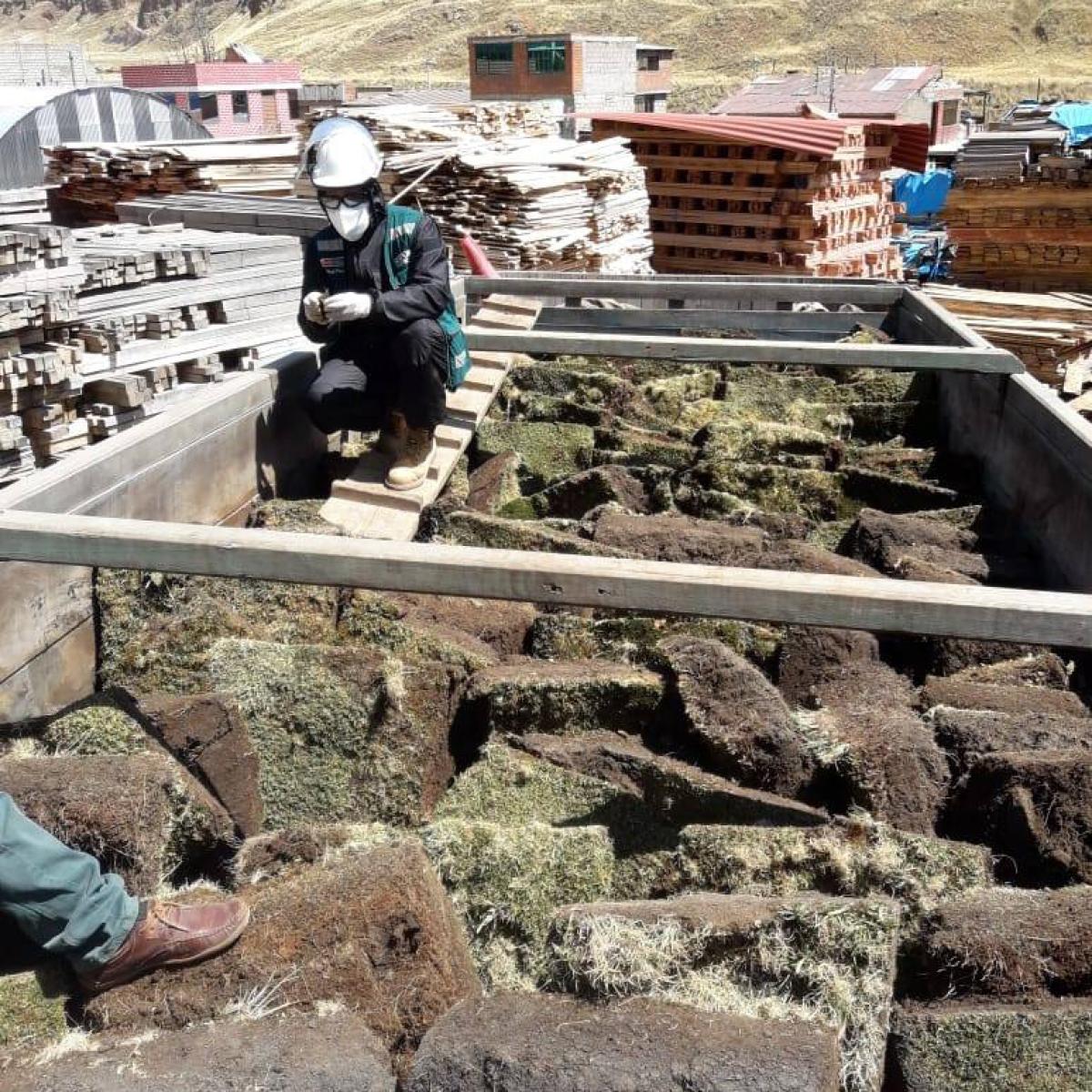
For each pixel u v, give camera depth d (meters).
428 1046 2.45
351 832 3.25
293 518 5.20
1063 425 4.88
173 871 3.18
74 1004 2.70
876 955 2.58
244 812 3.56
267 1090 2.39
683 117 14.40
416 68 105.31
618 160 11.98
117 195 11.07
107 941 2.63
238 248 6.48
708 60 97.19
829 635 4.21
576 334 6.35
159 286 6.05
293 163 11.81
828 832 3.06
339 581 3.45
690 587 3.25
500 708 3.81
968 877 2.92
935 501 5.98
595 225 11.30
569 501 6.00
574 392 7.32
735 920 2.64
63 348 5.31
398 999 2.69
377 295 5.24
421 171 10.54
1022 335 10.00
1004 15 94.69
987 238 12.21
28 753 3.50
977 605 3.12
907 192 24.52
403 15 118.69
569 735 3.79
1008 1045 2.51
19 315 5.01
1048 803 3.18
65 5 184.25
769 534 5.53
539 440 6.70
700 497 5.91
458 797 3.45
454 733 3.87
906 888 2.91
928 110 35.44
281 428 5.75
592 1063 2.36
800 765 3.48
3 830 2.52
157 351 6.00
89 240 6.54
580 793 3.41
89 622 4.39
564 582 3.31
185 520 4.89
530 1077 2.34
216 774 3.52
